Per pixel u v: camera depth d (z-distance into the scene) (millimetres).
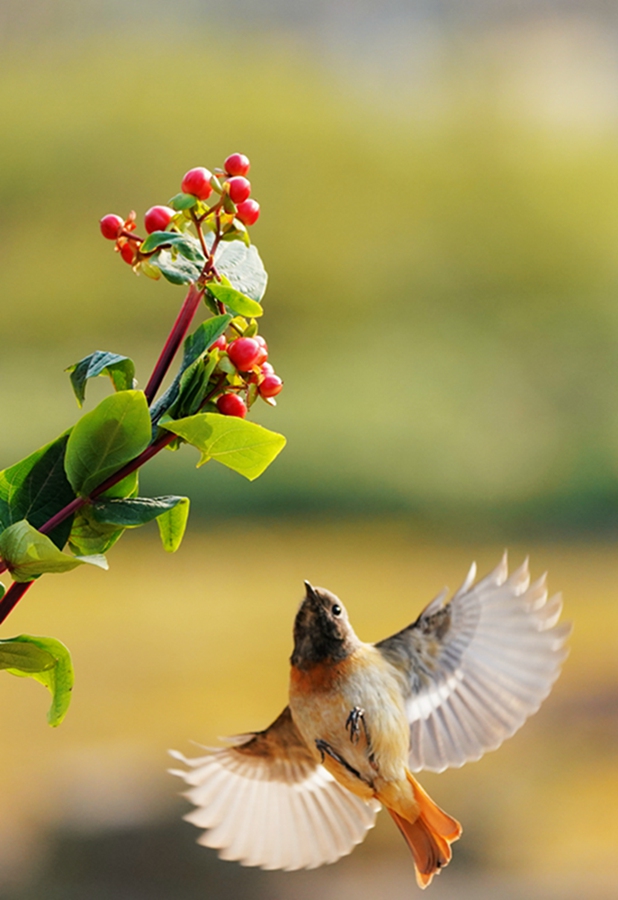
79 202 36938
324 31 49406
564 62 47438
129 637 13695
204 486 21547
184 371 3898
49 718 3898
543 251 33750
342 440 22703
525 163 39000
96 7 45031
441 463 23078
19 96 39938
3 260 35688
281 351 33562
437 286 34438
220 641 13539
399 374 27109
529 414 26016
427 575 18109
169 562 18203
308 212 37781
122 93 40250
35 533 3867
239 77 43375
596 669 12281
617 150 40656
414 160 39875
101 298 33656
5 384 28266
